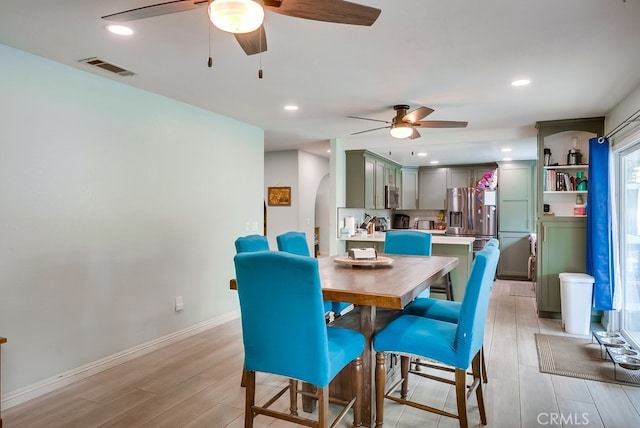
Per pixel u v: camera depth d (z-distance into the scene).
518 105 3.97
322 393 1.83
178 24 2.27
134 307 3.41
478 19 2.20
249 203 4.92
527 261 7.28
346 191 6.22
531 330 4.11
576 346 3.62
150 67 2.95
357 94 3.64
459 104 3.96
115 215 3.26
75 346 2.94
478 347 2.21
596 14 2.13
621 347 3.29
